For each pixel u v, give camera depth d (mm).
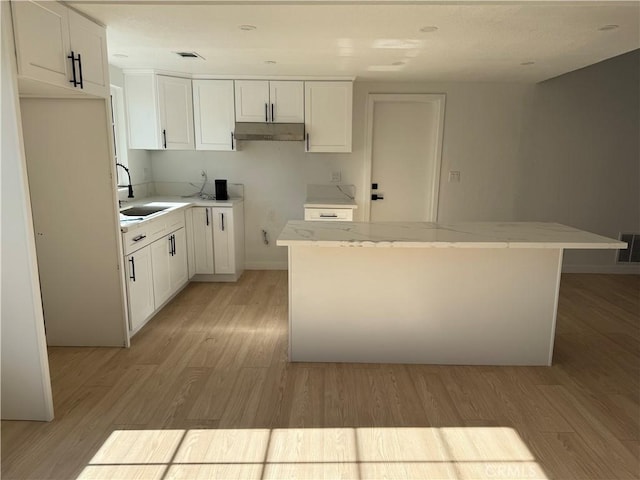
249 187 5129
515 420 2375
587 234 2795
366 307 2918
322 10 2453
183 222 4359
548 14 2506
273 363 2973
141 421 2326
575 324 3723
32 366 2242
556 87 4883
